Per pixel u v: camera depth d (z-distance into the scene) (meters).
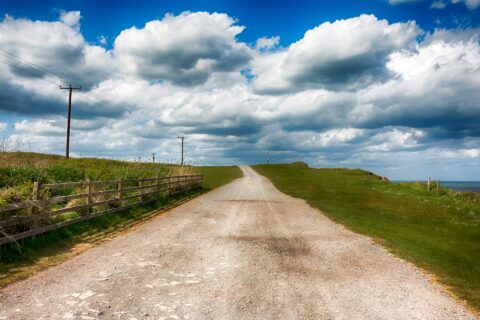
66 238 10.82
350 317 5.78
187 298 6.32
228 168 82.12
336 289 7.12
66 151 42.50
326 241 11.85
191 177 32.19
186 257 9.20
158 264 8.45
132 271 7.80
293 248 10.70
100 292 6.44
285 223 15.46
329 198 27.20
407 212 21.44
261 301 6.34
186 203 22.23
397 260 9.62
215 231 13.12
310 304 6.27
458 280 8.08
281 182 45.25
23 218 9.49
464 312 6.18
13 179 14.41
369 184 39.34
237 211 19.06
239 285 7.15
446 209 23.25
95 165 28.86
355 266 8.89
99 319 5.30
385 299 6.64
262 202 23.83
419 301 6.62
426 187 33.59
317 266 8.80
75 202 12.84
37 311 5.51
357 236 12.86
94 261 8.53
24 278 7.11
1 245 8.67
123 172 24.72
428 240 13.32
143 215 16.23
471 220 19.58
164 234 12.20
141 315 5.52
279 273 8.09
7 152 17.30
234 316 5.64
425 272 8.60
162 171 30.31
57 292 6.37
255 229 13.83
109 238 11.24
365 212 20.41
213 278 7.54
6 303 5.80
